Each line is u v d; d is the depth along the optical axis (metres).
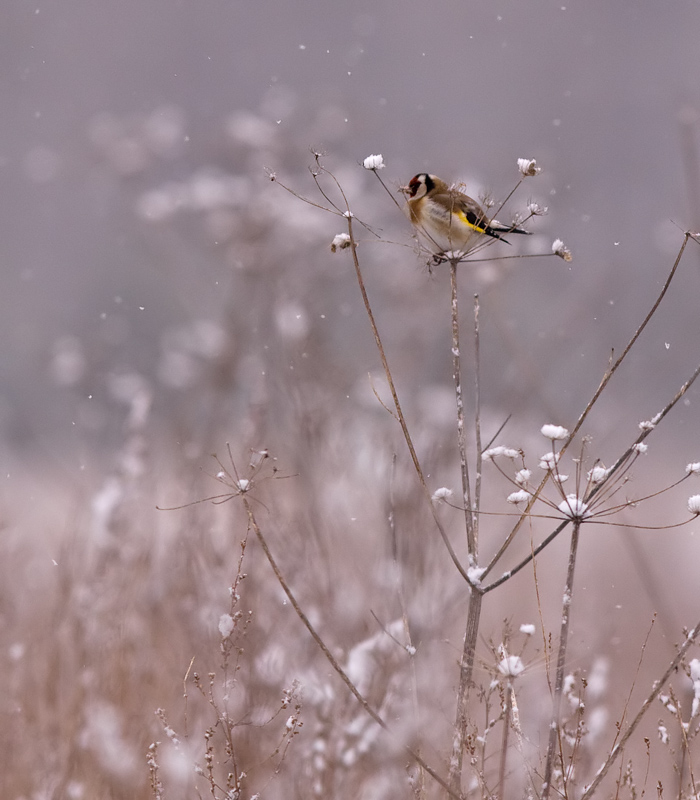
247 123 23.14
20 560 14.78
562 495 8.05
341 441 13.64
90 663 12.27
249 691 10.15
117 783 10.62
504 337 15.34
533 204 9.23
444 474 13.86
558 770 8.68
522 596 15.72
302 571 11.91
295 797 9.74
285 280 19.23
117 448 19.23
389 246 19.23
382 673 10.49
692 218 12.06
